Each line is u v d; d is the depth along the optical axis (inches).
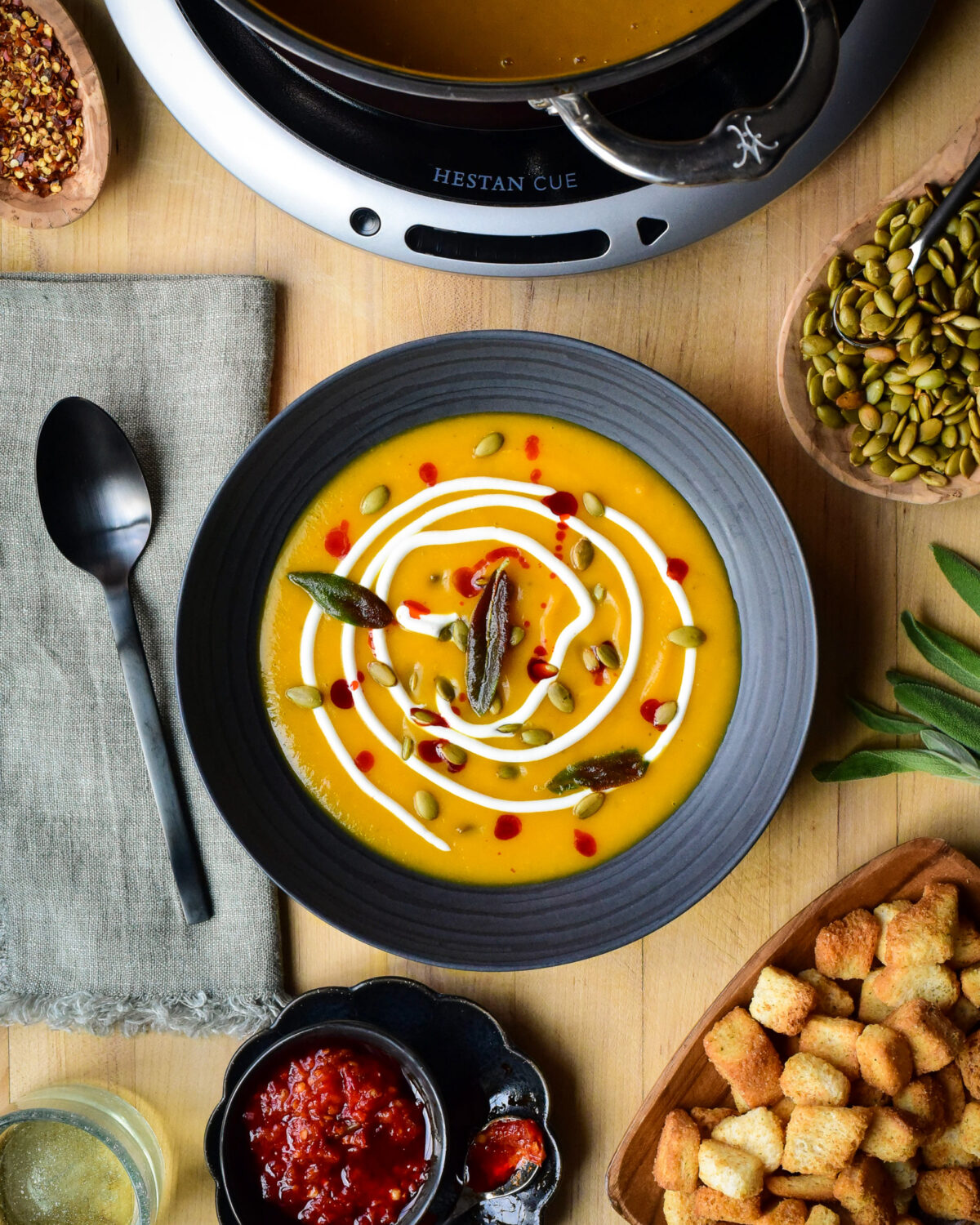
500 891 28.0
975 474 27.6
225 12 26.0
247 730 28.0
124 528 28.5
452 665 28.1
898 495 27.9
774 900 28.8
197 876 28.6
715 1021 27.8
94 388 28.7
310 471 27.8
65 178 28.3
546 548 28.0
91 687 29.0
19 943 29.2
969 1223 27.5
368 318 28.8
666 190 26.6
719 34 22.9
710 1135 27.8
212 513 26.9
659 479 27.9
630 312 28.6
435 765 28.2
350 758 28.1
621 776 27.9
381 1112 27.5
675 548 27.9
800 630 27.1
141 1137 29.0
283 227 28.8
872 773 27.9
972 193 27.2
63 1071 29.4
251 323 28.5
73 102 28.0
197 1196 29.2
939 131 28.2
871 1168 27.1
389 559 28.0
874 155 28.3
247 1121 27.7
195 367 28.6
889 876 27.9
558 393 27.6
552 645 28.1
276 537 27.9
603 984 29.0
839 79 26.6
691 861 27.8
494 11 24.8
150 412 28.7
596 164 26.4
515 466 28.0
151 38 26.4
